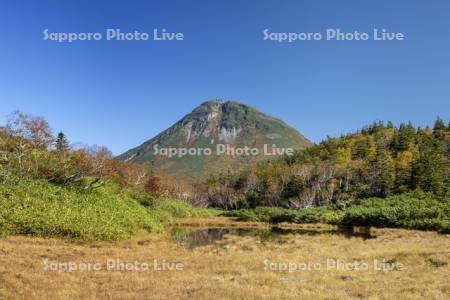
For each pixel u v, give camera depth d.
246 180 134.38
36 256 23.45
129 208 49.94
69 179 48.22
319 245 35.97
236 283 18.94
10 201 34.41
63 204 39.06
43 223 32.75
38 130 48.66
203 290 17.02
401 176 93.19
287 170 121.94
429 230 50.78
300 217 75.06
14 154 43.19
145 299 15.46
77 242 32.66
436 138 132.38
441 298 16.05
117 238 36.91
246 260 26.33
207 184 155.50
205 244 39.62
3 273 17.94
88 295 15.83
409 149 120.69
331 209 82.00
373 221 60.88
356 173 109.19
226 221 77.31
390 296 16.58
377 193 94.50
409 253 27.33
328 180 107.69
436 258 24.67
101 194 49.06
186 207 91.62
